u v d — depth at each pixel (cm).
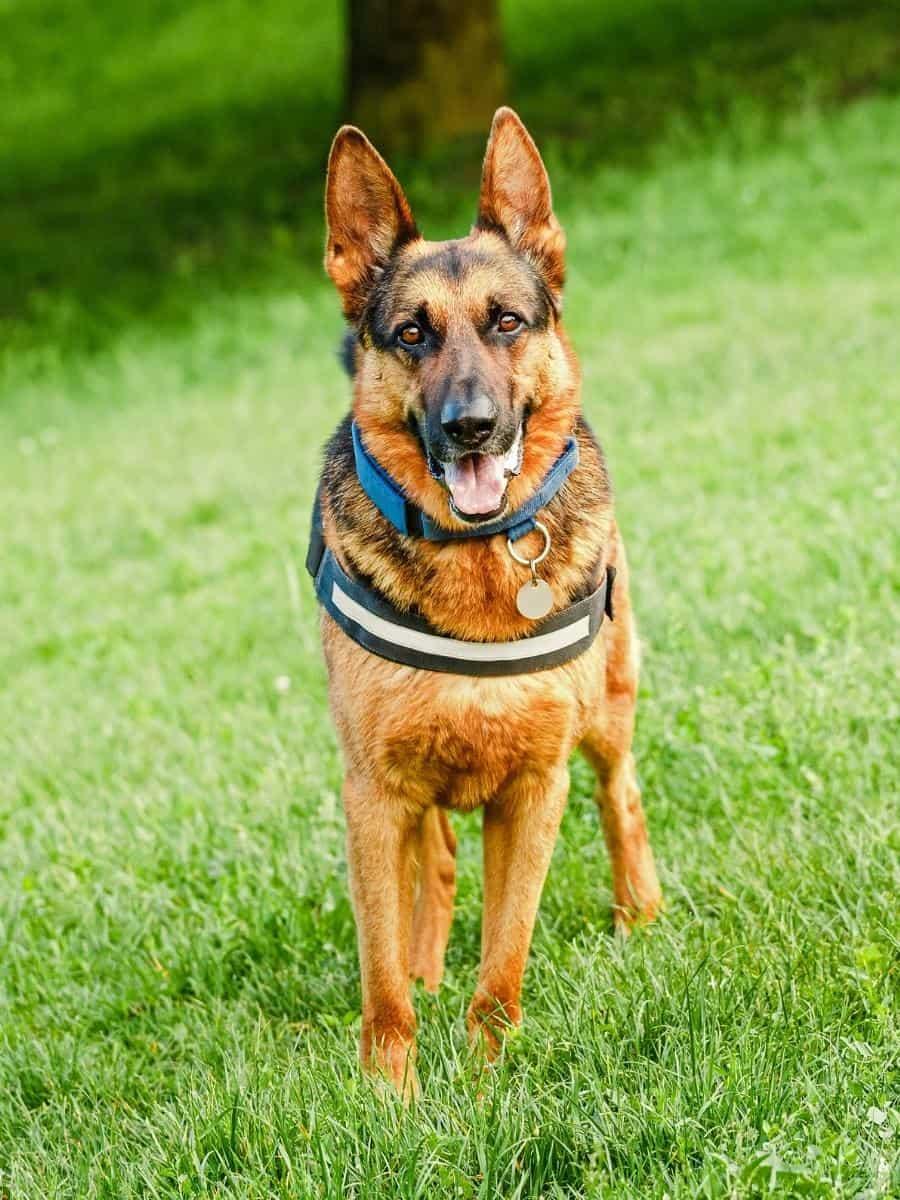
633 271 1416
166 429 1269
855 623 555
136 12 3058
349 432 415
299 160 2077
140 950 461
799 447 824
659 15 2281
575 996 370
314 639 710
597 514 402
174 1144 339
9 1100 393
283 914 462
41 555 992
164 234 1927
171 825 533
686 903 431
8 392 1513
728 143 1694
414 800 391
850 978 360
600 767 445
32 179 2319
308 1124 334
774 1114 312
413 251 406
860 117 1650
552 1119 321
